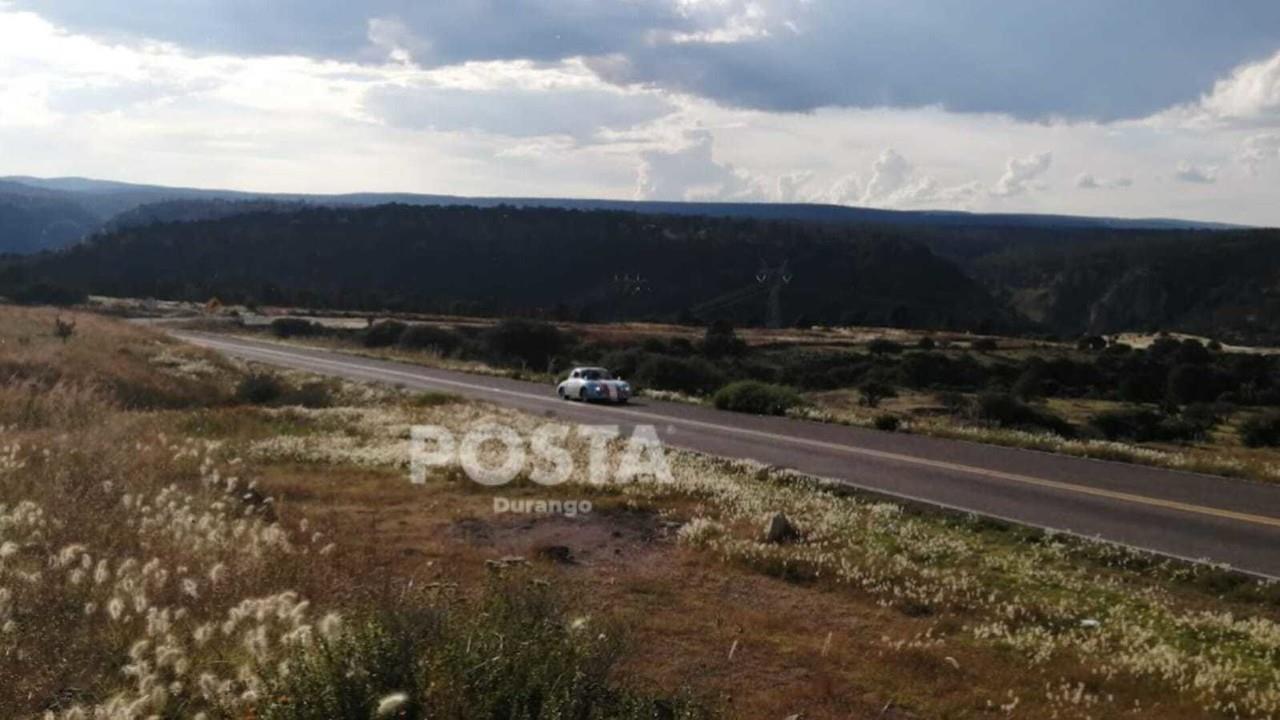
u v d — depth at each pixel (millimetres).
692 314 104125
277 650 7594
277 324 74250
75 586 8750
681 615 11039
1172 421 42938
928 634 10758
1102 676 9773
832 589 12516
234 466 16984
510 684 6219
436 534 14180
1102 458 23203
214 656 7707
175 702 7027
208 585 9242
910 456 22828
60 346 34312
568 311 100312
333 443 22172
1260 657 10578
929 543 14758
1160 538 15117
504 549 13555
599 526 15281
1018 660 10219
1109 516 16578
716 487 18391
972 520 16125
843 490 18578
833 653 10078
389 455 20844
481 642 6809
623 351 53406
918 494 18203
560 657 6953
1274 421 41000
